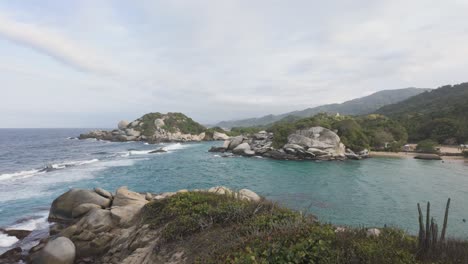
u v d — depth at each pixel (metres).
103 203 16.66
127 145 78.38
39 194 23.30
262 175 33.00
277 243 5.73
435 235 5.86
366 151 49.69
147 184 28.05
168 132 103.81
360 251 5.29
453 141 64.69
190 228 8.59
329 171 35.81
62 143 83.81
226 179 30.53
